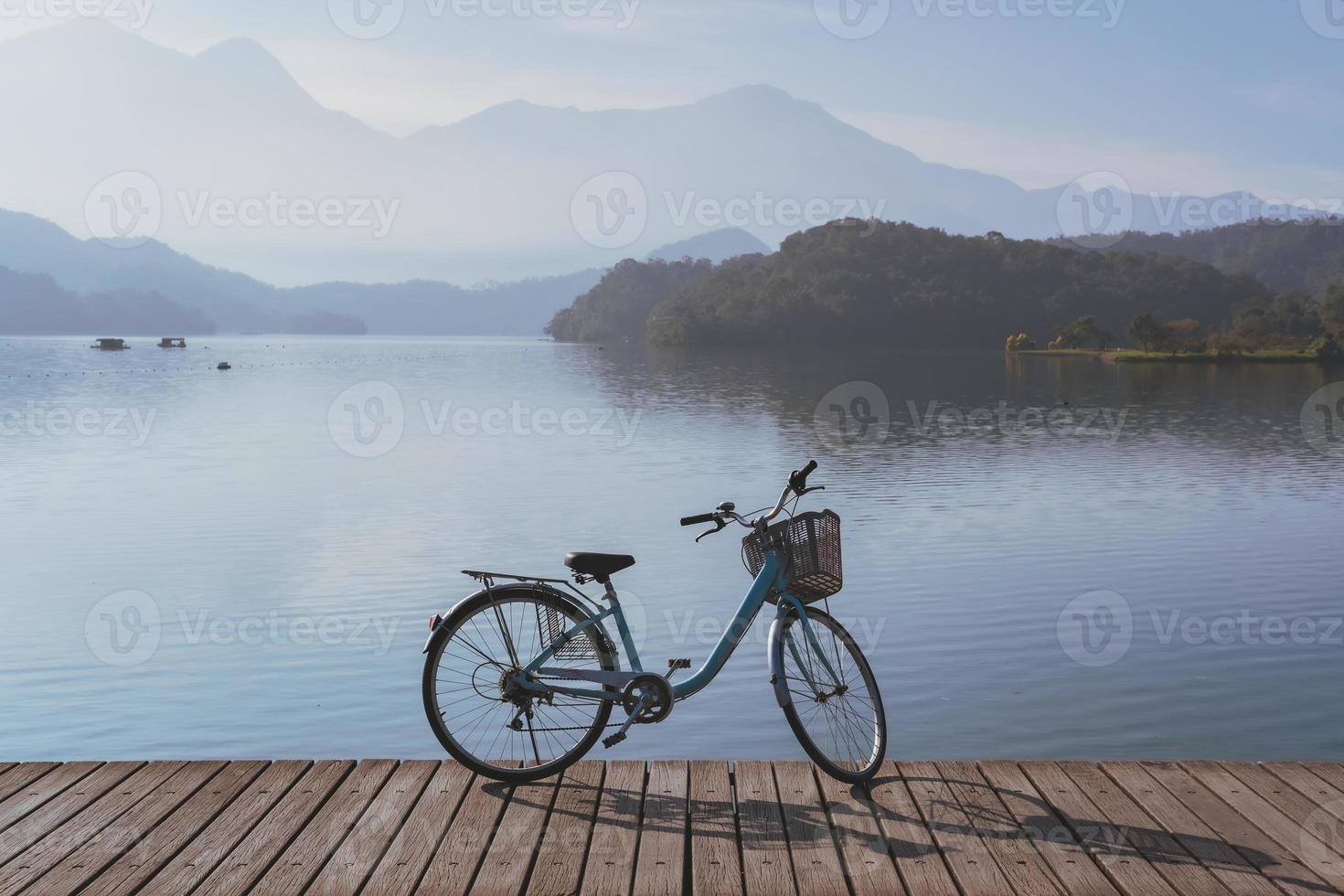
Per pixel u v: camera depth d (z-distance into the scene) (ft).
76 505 62.23
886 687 28.25
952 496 63.31
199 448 94.68
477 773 12.00
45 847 10.28
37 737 24.95
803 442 97.96
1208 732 25.08
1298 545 46.96
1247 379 216.33
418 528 53.72
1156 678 28.71
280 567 44.16
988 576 40.86
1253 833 10.50
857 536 49.93
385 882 9.62
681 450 91.61
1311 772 12.04
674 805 11.30
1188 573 41.42
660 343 366.84
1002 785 11.78
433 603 37.60
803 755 23.40
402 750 23.97
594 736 12.00
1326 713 26.07
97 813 11.04
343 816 10.97
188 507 61.05
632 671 11.80
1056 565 42.88
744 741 24.25
